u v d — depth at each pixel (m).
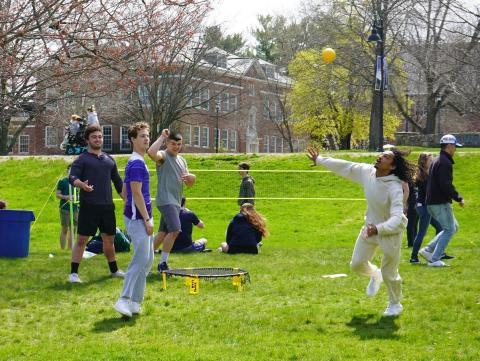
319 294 9.62
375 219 8.27
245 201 18.88
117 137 62.56
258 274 11.34
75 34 12.98
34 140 60.06
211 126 65.81
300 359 6.56
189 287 9.71
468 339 7.29
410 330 7.65
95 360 6.50
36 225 22.08
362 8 44.69
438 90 43.38
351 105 49.12
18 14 12.18
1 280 10.63
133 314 8.41
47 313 8.55
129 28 13.73
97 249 13.94
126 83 14.72
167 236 11.27
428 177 12.43
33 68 13.23
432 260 12.44
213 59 45.59
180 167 11.32
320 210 24.11
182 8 16.09
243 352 6.79
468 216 22.66
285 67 58.91
